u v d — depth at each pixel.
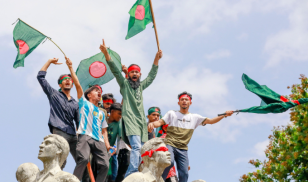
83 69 12.34
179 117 10.59
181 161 10.22
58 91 10.48
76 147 9.49
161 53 12.18
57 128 9.90
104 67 12.52
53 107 10.14
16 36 11.09
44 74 10.33
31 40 11.10
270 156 17.77
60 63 10.66
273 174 17.36
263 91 11.48
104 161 9.59
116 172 11.30
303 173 16.47
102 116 10.20
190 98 10.89
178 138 10.34
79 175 9.16
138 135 10.67
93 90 10.72
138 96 11.30
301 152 16.64
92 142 9.56
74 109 10.37
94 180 9.73
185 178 10.20
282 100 11.29
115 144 11.50
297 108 17.16
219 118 10.77
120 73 11.37
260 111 10.93
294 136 16.97
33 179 7.77
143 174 7.43
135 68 11.46
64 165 9.13
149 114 12.07
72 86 10.72
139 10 12.55
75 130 10.23
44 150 7.16
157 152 7.61
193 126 10.62
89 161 9.58
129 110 10.95
